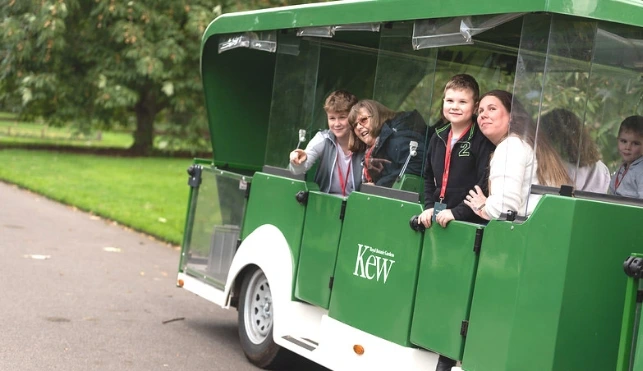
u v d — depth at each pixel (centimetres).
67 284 999
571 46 511
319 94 748
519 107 518
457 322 534
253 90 920
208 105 902
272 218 741
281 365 745
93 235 1375
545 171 513
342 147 713
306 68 743
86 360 712
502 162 518
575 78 516
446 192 574
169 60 2338
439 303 550
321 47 743
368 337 608
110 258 1189
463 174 571
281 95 770
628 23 509
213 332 855
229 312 952
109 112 2914
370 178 650
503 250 509
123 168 2541
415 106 617
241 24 806
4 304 878
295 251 706
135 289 1011
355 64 768
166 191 2022
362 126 647
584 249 484
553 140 514
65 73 2570
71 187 1955
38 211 1594
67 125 3378
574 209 480
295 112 753
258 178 767
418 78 614
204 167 865
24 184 1956
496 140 550
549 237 487
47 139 3759
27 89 2452
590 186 525
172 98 2536
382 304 598
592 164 527
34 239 1284
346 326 632
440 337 547
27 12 2278
